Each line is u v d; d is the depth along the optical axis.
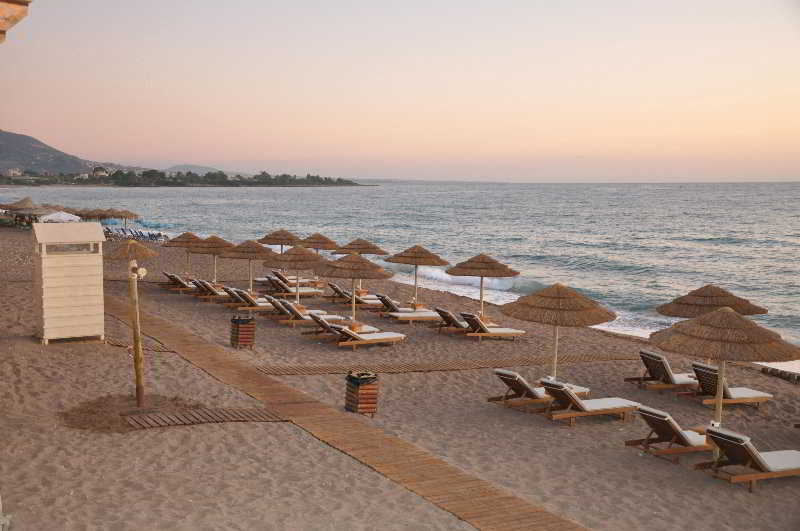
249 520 5.93
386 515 6.21
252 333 13.45
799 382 13.07
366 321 17.59
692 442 8.53
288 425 8.73
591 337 16.56
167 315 16.75
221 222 73.31
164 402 9.20
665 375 11.74
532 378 12.38
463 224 73.06
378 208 111.19
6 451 7.20
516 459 8.23
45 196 159.00
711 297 12.51
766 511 7.03
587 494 7.25
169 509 6.04
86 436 7.81
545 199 143.25
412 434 8.96
